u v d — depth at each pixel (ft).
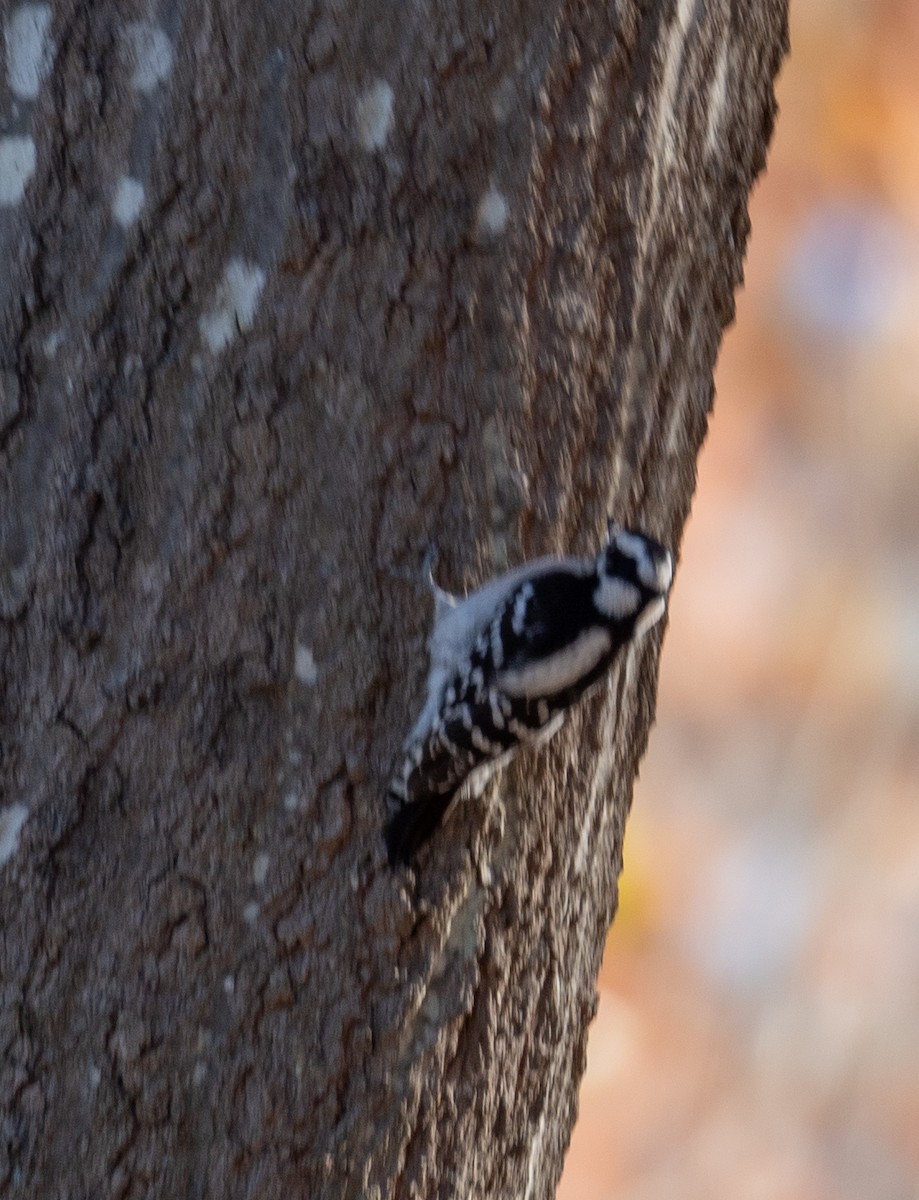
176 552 24.82
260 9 24.81
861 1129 31.78
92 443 24.81
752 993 33.17
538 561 24.94
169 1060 24.81
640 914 32.99
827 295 38.63
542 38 24.85
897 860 34.78
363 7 24.82
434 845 24.89
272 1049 24.82
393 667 24.88
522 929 24.99
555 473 24.95
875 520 37.63
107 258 24.81
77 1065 24.79
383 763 24.88
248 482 24.84
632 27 24.90
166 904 24.81
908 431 38.06
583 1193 30.68
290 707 24.86
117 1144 24.80
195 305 24.82
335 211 24.84
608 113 24.90
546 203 24.89
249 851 24.84
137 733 24.81
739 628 36.68
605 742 25.12
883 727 35.88
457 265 24.86
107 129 24.80
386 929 24.85
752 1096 32.14
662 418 25.11
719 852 34.88
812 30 38.75
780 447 38.11
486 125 24.85
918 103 38.75
